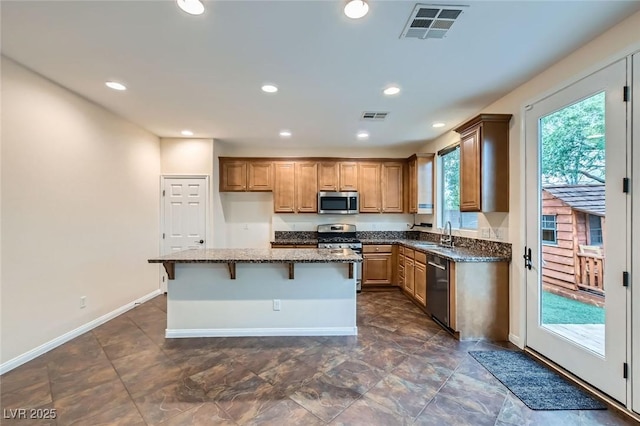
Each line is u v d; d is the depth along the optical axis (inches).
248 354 108.8
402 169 218.4
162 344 117.3
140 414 75.4
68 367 98.3
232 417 74.3
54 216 113.0
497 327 122.3
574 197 91.5
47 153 109.9
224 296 127.3
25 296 102.0
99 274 135.9
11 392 84.4
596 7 70.4
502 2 68.4
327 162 215.9
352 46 86.7
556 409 77.8
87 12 71.8
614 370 78.9
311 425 71.6
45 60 95.4
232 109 138.6
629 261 75.2
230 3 68.4
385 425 71.7
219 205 207.9
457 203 172.9
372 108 137.3
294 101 128.9
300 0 67.4
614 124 78.7
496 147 121.0
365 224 228.1
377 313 155.3
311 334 127.6
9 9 70.2
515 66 98.7
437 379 91.9
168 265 122.6
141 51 89.7
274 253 131.0
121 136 151.6
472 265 122.0
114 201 146.3
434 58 93.6
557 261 98.6
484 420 73.7
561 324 96.9
